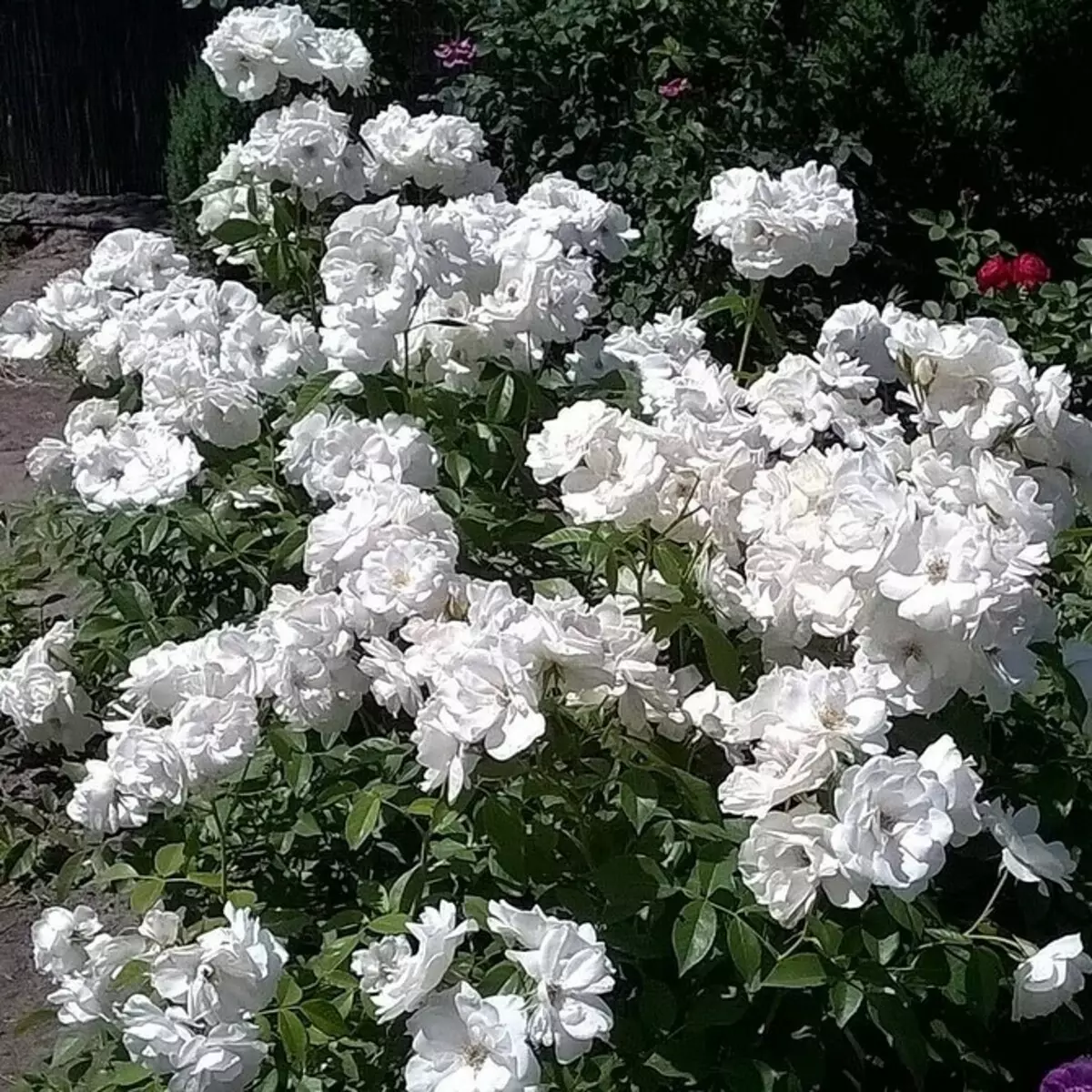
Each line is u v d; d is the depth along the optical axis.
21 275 9.05
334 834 2.62
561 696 2.04
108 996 2.30
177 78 10.24
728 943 2.02
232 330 3.01
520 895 2.31
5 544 4.89
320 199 3.42
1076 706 2.29
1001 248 5.29
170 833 2.61
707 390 2.45
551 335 2.85
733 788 1.93
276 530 3.02
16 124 10.20
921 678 2.01
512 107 6.52
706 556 2.33
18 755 3.87
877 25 6.86
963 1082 2.40
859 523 2.01
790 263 2.95
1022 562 1.99
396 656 2.12
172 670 2.36
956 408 2.45
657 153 5.88
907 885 1.81
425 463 2.61
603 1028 1.81
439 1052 1.80
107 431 3.37
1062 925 2.46
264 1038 2.15
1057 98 7.50
